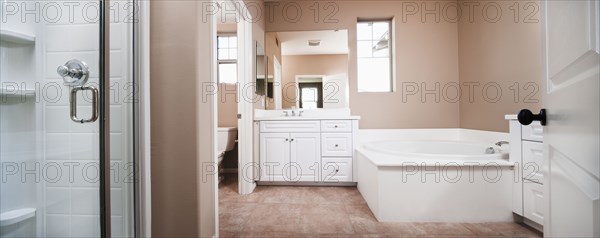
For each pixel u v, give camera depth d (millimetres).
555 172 666
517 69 2100
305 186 2754
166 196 1275
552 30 662
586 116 523
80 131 1100
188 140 1267
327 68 3086
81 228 1118
